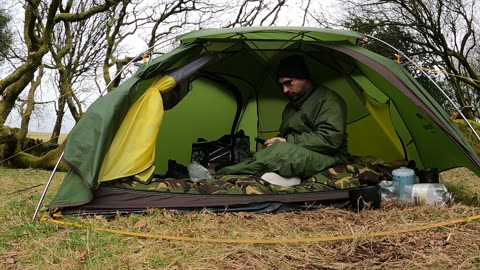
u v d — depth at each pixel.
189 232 3.42
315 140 4.59
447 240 3.27
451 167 5.16
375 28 12.92
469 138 8.30
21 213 4.04
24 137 9.81
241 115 6.18
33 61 9.12
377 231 3.46
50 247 3.19
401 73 4.57
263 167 4.52
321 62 5.52
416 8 12.42
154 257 3.00
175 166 4.92
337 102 4.75
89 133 3.92
